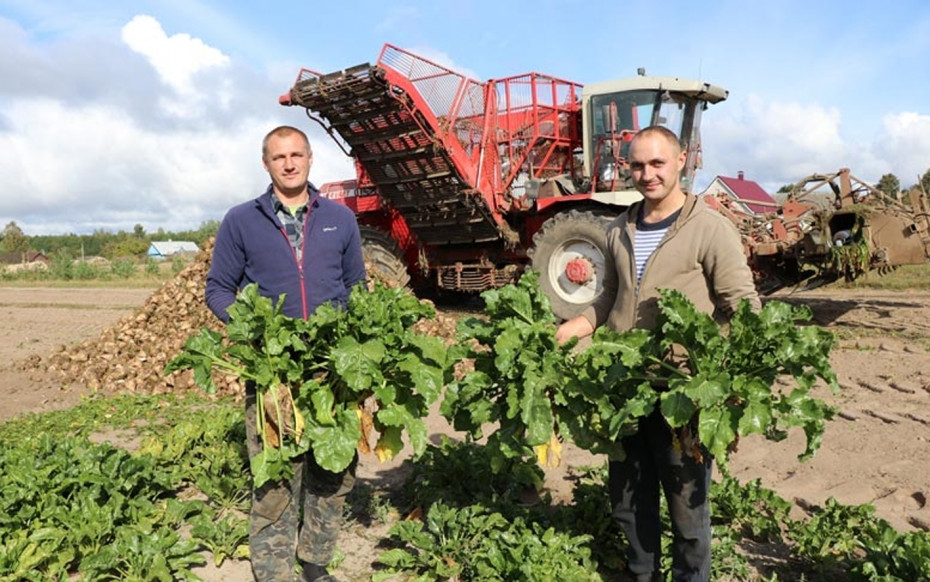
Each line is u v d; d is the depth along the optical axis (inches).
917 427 226.4
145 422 260.4
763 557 146.4
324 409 115.7
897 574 126.7
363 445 124.9
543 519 153.7
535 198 459.8
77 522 144.4
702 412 101.4
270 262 128.9
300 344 115.3
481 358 125.5
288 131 126.6
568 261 414.0
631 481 126.5
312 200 132.0
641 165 116.5
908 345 354.0
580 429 117.5
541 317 124.0
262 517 124.9
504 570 131.5
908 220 378.3
